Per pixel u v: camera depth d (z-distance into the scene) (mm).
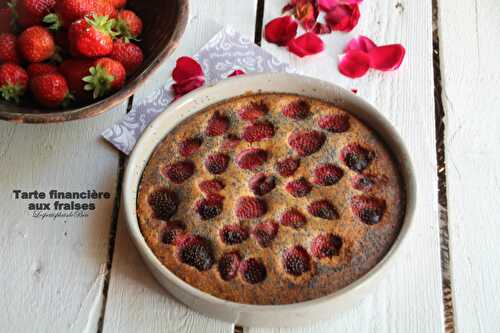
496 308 727
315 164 722
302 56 860
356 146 735
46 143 807
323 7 891
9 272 745
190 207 706
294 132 743
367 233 690
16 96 770
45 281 741
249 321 688
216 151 736
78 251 754
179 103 748
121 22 793
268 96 767
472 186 785
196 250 690
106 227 765
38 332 721
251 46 855
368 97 835
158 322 721
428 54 861
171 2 793
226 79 759
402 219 698
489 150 803
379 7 892
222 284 676
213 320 720
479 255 751
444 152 805
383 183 714
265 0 900
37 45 768
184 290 668
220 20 888
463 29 877
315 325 717
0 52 774
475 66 854
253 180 723
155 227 705
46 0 787
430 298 728
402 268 742
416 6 890
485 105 830
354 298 675
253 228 695
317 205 706
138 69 783
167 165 734
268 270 677
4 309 729
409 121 820
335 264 679
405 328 716
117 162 799
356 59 847
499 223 765
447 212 773
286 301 667
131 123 812
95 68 755
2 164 797
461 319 724
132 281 738
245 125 749
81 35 751
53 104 770
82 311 729
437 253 748
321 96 762
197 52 853
